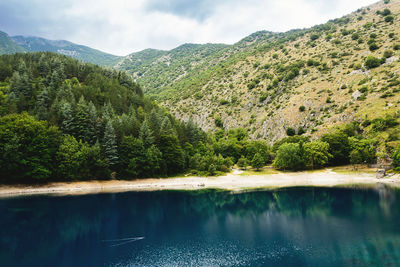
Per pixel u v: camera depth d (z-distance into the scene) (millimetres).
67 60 142875
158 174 94250
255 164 101750
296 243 32812
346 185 75812
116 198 64125
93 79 130500
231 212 50938
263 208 53656
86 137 85562
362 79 135625
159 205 56938
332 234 35688
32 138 69625
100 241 35031
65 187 74812
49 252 31016
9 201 58688
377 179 80875
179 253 30422
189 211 52000
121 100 122250
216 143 126500
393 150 87375
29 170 68812
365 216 43656
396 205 50062
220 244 33344
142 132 95750
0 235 37375
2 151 64000
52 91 102375
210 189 78938
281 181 89312
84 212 50219
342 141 101750
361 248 30312
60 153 73875
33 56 142625
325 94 144875
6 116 71625
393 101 107250
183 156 100375
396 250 29422
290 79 182625
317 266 25828
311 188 74625
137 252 30984
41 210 51125
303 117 139500
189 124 120750
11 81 100812
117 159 86750
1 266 26922
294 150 99750
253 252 30281
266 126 154250
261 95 184375
